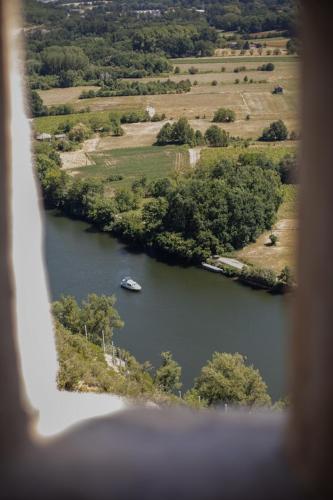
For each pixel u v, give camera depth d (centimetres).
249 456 440
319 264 399
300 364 420
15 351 441
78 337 1680
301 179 414
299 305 422
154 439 468
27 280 566
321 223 396
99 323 2047
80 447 459
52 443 466
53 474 430
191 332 2500
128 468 435
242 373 1555
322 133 388
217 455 442
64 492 421
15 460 432
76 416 627
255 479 422
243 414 510
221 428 479
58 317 2034
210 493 420
